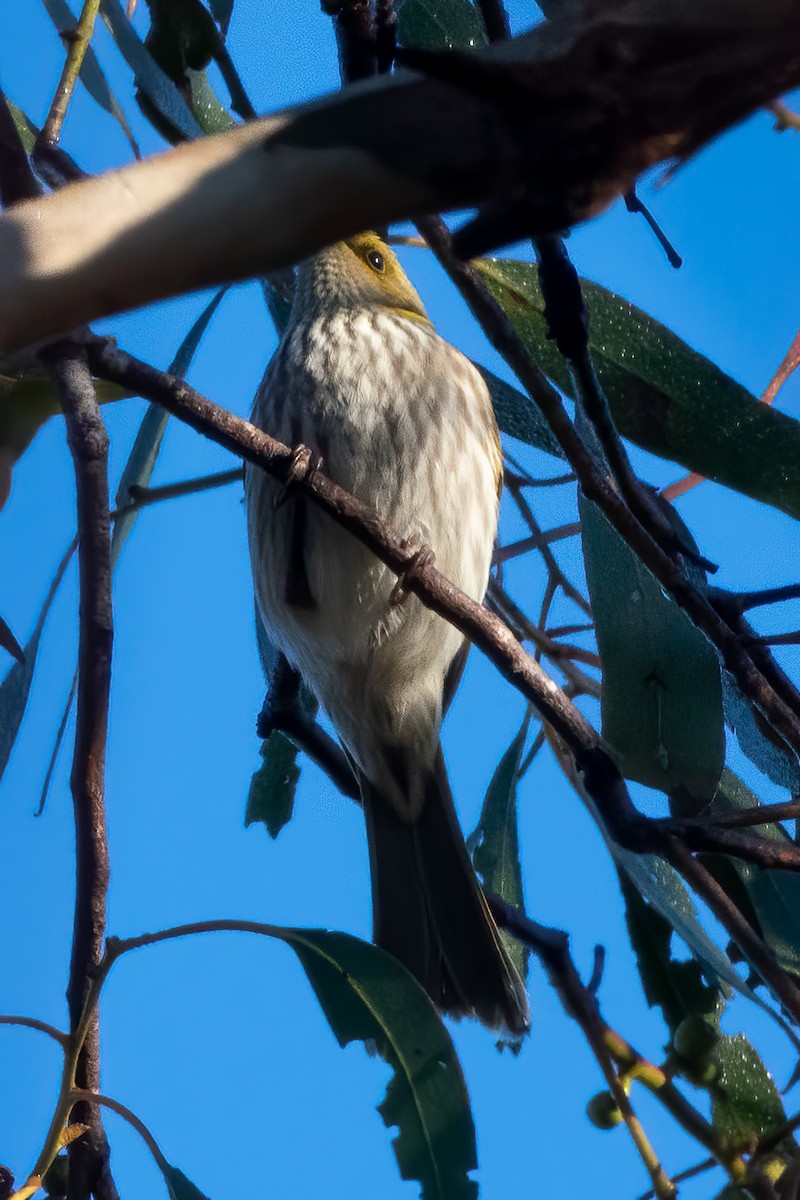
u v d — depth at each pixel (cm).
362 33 531
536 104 236
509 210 245
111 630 487
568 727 532
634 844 511
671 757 557
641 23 237
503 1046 709
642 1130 529
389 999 540
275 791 766
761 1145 526
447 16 641
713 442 654
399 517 784
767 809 509
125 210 225
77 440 479
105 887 481
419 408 799
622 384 657
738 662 561
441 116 234
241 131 233
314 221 231
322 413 794
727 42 236
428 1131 529
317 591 786
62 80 557
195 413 520
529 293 687
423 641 797
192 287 231
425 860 793
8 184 484
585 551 578
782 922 656
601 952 596
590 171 240
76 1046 453
